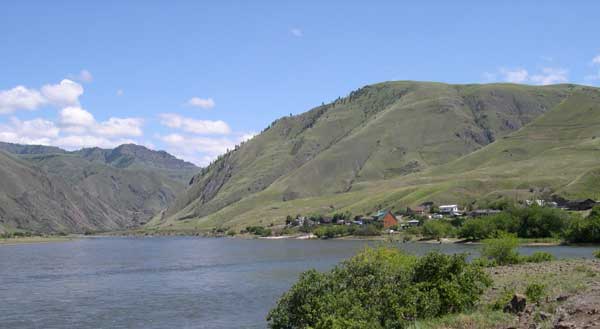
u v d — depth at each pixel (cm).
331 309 3225
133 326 5528
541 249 11819
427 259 3709
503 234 7156
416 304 3350
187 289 8106
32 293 7906
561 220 14800
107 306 6719
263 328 5203
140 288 8344
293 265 11038
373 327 3100
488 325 2827
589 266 5147
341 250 15138
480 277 3884
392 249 4931
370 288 3431
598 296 2858
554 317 2603
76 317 6044
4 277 10081
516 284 4119
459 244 15088
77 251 18775
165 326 5475
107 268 11769
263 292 7506
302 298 3422
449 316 3231
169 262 13138
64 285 8825
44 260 14312
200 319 5766
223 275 9881
